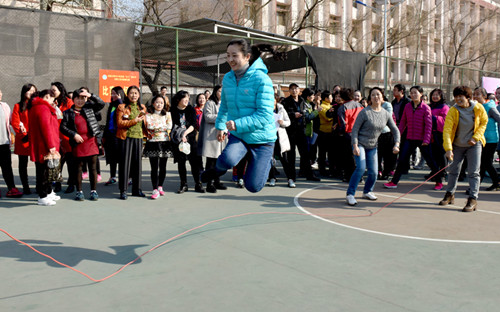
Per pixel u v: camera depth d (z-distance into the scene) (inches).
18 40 385.7
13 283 136.7
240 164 188.2
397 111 357.4
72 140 254.1
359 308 119.4
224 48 666.2
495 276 144.8
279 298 125.9
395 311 117.7
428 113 305.9
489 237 191.5
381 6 1289.4
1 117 261.3
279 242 180.9
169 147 272.1
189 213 231.8
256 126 135.6
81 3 666.2
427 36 1524.4
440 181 315.0
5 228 200.4
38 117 237.1
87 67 415.8
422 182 350.0
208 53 704.4
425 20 1300.4
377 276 144.0
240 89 139.8
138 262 156.3
